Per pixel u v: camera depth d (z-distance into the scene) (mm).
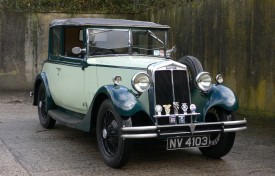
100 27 6094
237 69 8492
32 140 6488
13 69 12328
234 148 6062
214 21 9062
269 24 7680
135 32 6258
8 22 12164
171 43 10773
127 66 5453
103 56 6082
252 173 4883
